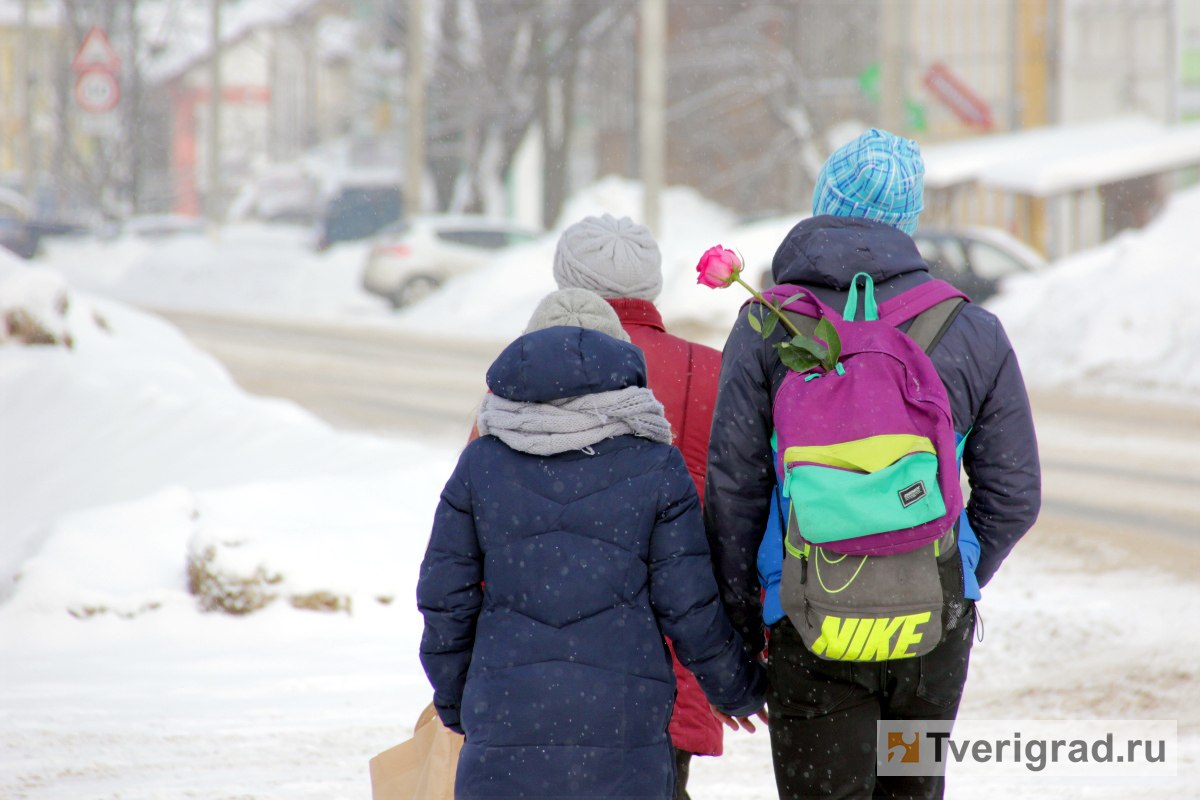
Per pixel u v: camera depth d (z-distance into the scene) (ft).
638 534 38.55
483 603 39.58
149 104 646.33
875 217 41.19
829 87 504.84
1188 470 148.15
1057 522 122.93
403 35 558.15
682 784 45.91
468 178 541.75
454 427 175.73
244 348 266.98
